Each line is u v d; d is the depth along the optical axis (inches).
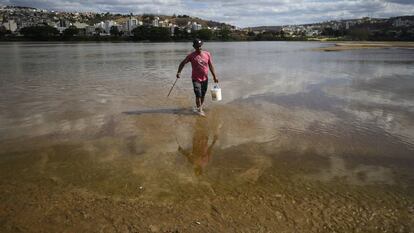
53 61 1163.9
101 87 581.6
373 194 210.5
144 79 682.8
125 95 507.5
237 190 213.6
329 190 214.7
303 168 247.3
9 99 475.8
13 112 401.4
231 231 173.3
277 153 275.3
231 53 1743.4
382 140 307.9
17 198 201.9
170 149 282.7
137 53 1702.8
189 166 249.1
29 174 233.1
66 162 253.8
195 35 5319.9
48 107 427.5
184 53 1691.7
